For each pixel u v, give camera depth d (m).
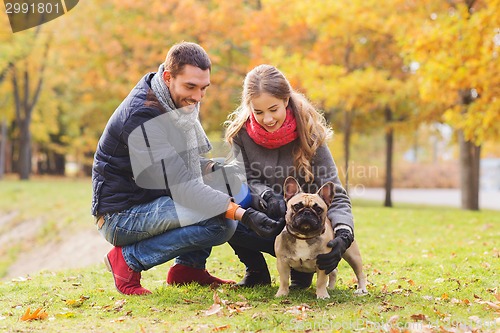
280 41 19.95
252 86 5.20
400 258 8.11
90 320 4.68
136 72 21.20
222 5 19.62
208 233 5.23
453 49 13.31
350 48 20.61
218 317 4.67
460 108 15.41
